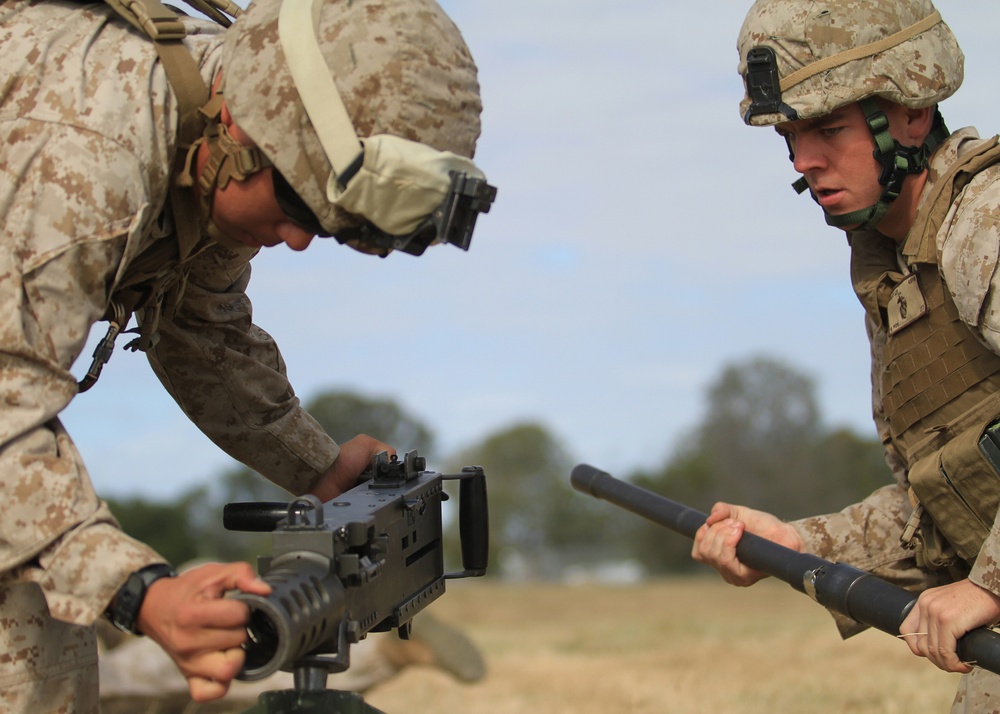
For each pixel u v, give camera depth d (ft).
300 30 7.19
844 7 9.14
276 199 7.45
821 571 8.93
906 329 9.13
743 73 9.49
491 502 202.90
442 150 7.38
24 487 6.63
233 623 6.14
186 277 8.82
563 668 22.88
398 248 7.39
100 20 7.41
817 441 184.75
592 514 205.57
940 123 9.55
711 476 183.42
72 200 6.79
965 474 8.75
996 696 8.98
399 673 19.79
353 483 10.10
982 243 8.29
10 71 7.04
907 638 8.20
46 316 6.78
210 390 9.55
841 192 9.27
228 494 128.67
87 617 6.54
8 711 7.20
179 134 7.42
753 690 17.62
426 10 7.43
